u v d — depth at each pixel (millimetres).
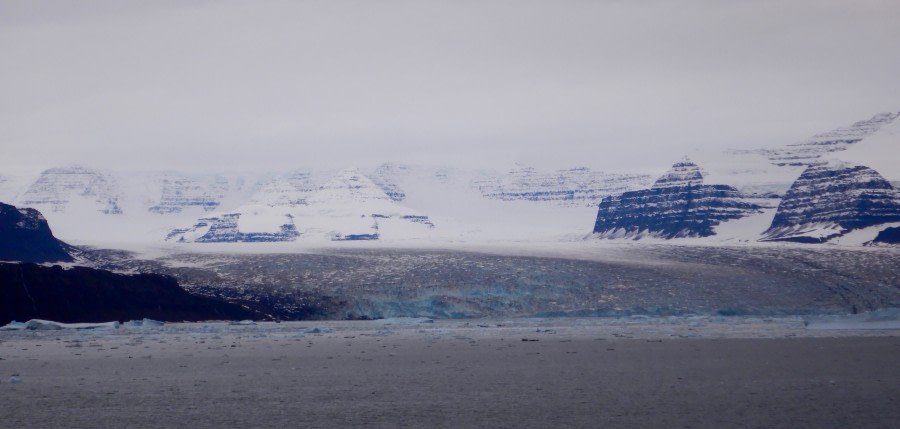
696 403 36750
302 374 49500
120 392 41531
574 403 37094
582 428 31438
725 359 56531
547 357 59719
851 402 36562
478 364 54875
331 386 43594
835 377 45406
